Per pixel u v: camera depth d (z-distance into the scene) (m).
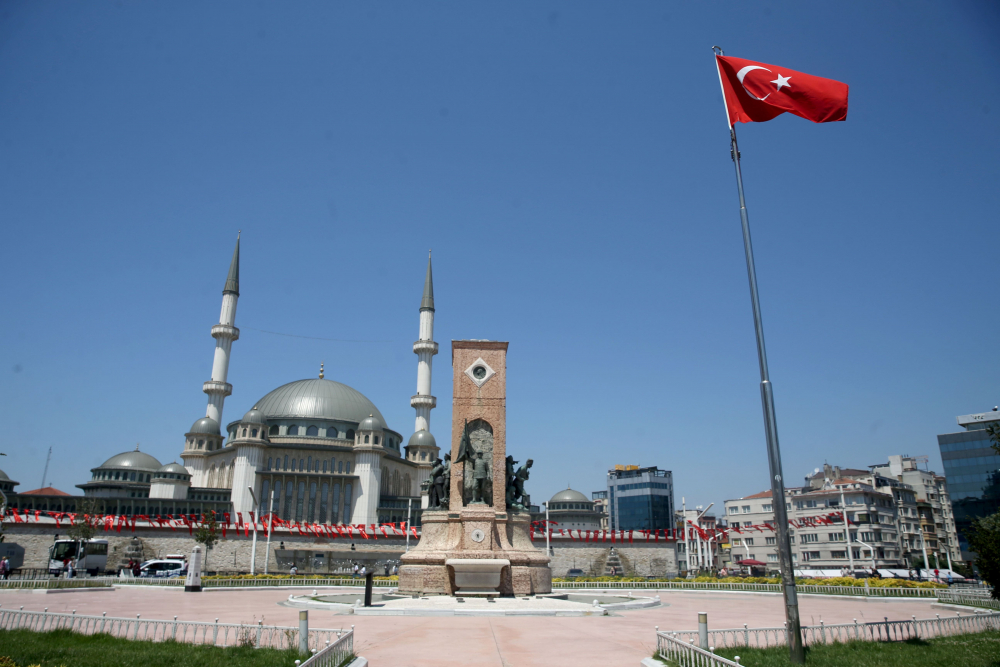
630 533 94.19
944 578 88.50
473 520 34.91
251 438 111.12
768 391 19.14
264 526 88.62
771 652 19.33
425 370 132.50
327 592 46.94
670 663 16.62
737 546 131.50
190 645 19.41
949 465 107.94
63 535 81.12
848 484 112.25
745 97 23.39
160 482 109.38
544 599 33.16
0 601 38.69
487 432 37.47
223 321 123.88
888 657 19.31
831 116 23.08
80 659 16.97
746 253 20.67
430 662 17.52
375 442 116.06
